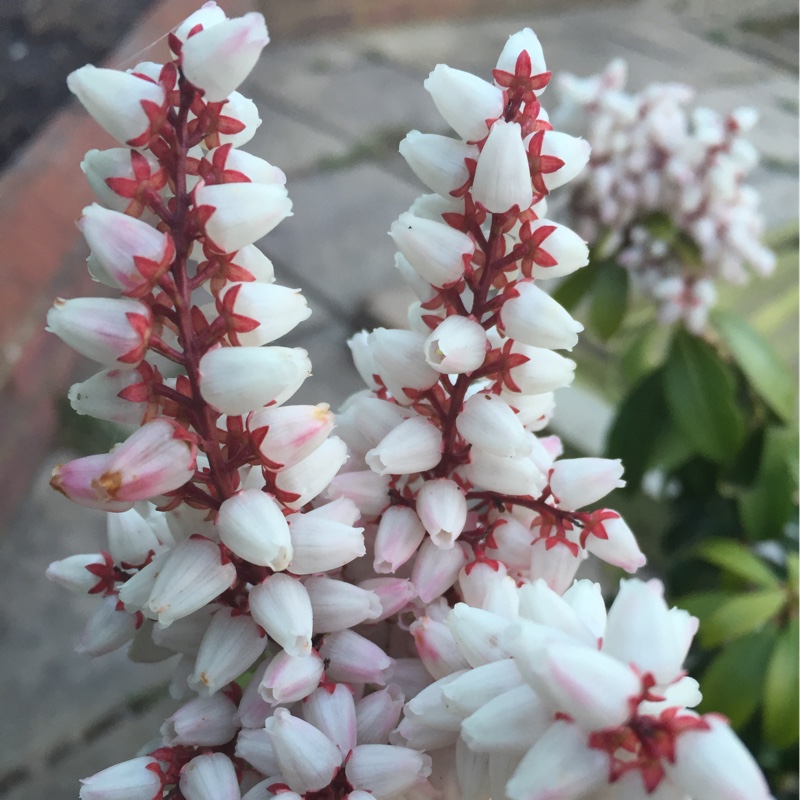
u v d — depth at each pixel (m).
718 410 0.23
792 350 0.34
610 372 0.36
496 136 0.08
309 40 0.62
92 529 0.33
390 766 0.08
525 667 0.06
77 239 0.30
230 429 0.08
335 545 0.08
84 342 0.07
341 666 0.09
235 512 0.08
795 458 0.24
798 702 0.18
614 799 0.06
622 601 0.07
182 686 0.10
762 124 0.54
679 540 0.28
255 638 0.09
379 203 0.47
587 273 0.24
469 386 0.09
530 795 0.06
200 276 0.08
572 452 0.33
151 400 0.08
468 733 0.07
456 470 0.10
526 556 0.10
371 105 0.55
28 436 0.31
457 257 0.08
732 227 0.23
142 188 0.07
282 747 0.08
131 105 0.07
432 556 0.09
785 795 0.24
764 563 0.24
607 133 0.22
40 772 0.28
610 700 0.06
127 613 0.10
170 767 0.09
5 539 0.32
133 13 0.24
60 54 0.24
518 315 0.08
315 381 0.38
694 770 0.06
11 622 0.31
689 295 0.23
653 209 0.23
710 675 0.19
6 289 0.28
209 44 0.07
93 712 0.29
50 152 0.27
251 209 0.07
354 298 0.42
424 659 0.09
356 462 0.10
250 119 0.08
